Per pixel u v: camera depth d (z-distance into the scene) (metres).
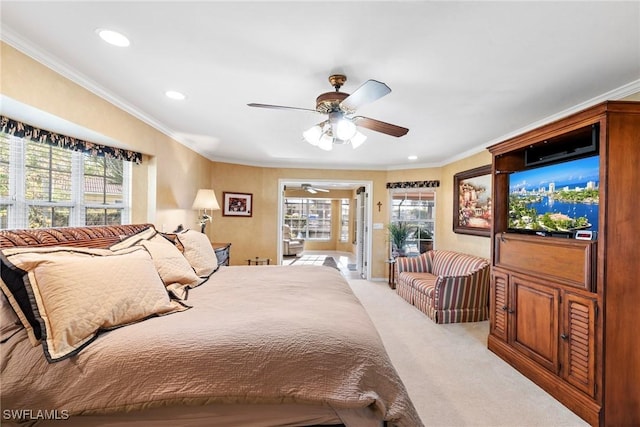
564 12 1.40
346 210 11.20
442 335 3.19
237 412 1.14
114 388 1.09
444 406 1.99
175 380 1.10
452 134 3.52
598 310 1.80
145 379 1.10
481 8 1.38
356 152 4.61
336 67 1.97
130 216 3.14
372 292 4.99
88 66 2.01
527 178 2.60
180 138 3.81
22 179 2.21
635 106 1.74
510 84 2.19
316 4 1.37
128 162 3.13
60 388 1.10
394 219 5.82
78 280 1.31
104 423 1.11
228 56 1.86
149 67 2.01
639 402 1.78
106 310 1.30
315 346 1.22
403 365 2.54
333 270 2.80
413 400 2.05
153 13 1.46
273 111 2.83
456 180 4.75
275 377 1.14
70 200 2.58
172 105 2.71
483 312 3.66
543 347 2.21
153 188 3.24
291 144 4.16
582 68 1.94
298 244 10.03
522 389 2.19
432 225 5.55
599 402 1.78
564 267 2.05
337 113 2.07
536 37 1.61
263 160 5.39
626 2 1.32
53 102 1.94
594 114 1.83
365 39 1.65
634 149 1.77
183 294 1.88
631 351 1.78
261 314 1.52
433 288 3.73
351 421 1.16
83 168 2.69
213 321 1.40
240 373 1.13
